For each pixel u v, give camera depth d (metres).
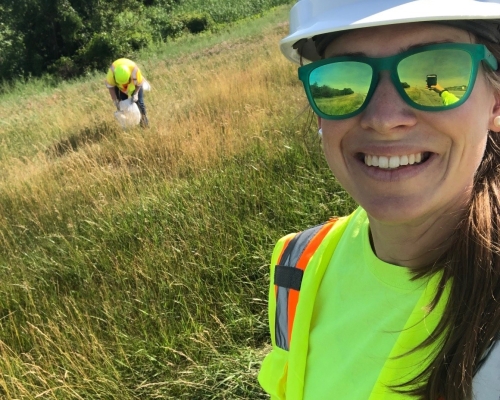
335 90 0.35
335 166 0.38
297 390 0.44
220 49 6.59
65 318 1.29
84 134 3.19
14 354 1.21
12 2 10.89
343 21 0.32
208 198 1.62
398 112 0.32
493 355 0.29
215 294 1.27
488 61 0.32
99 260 1.50
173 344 1.16
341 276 0.43
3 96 8.34
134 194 1.83
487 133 0.33
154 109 3.37
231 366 1.07
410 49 0.32
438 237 0.35
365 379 0.38
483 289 0.31
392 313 0.37
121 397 1.06
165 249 1.43
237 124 2.26
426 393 0.32
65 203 1.96
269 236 1.38
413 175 0.33
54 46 11.23
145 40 10.91
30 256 1.63
